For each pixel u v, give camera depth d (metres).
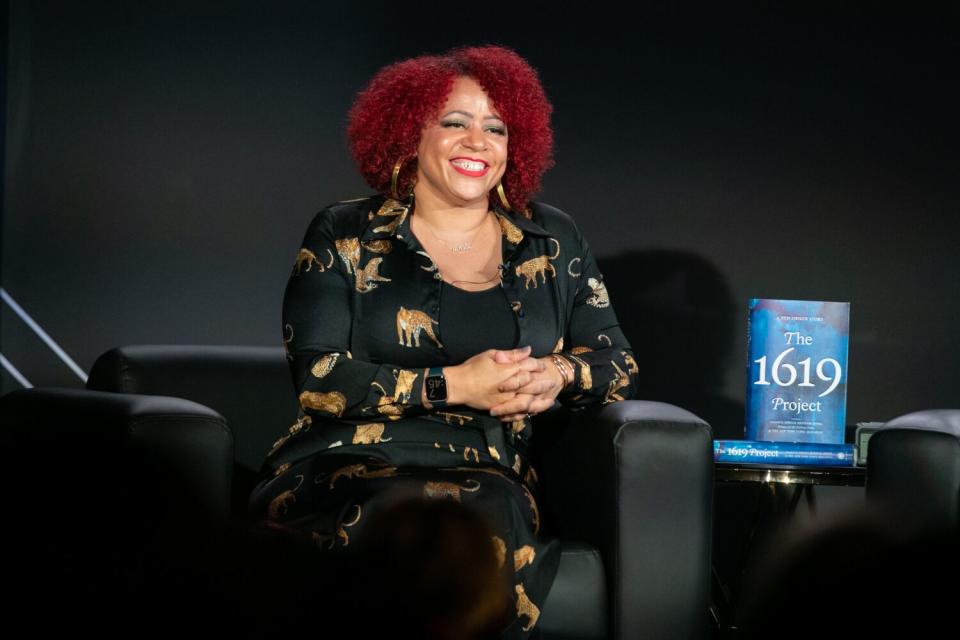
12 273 10.38
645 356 9.78
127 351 7.30
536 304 6.62
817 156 9.57
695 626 5.81
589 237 9.87
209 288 10.32
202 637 2.81
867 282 9.54
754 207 9.66
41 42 10.27
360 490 5.63
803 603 1.87
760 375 7.26
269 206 10.26
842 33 9.52
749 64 9.64
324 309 6.35
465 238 6.68
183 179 10.30
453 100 6.58
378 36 10.12
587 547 5.88
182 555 2.83
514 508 5.61
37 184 10.34
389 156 6.88
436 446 6.11
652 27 9.75
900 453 6.22
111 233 10.34
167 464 5.42
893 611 1.83
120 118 10.28
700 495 5.81
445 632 3.06
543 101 7.09
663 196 9.77
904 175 9.47
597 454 5.96
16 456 5.78
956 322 9.43
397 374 6.00
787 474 7.01
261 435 7.36
